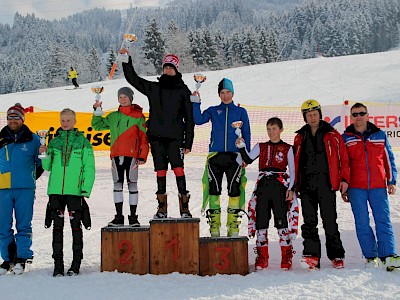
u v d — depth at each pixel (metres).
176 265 5.34
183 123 5.82
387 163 5.73
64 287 4.88
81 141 5.57
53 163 5.51
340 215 8.32
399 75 28.34
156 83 5.79
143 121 5.84
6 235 5.61
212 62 82.25
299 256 6.15
